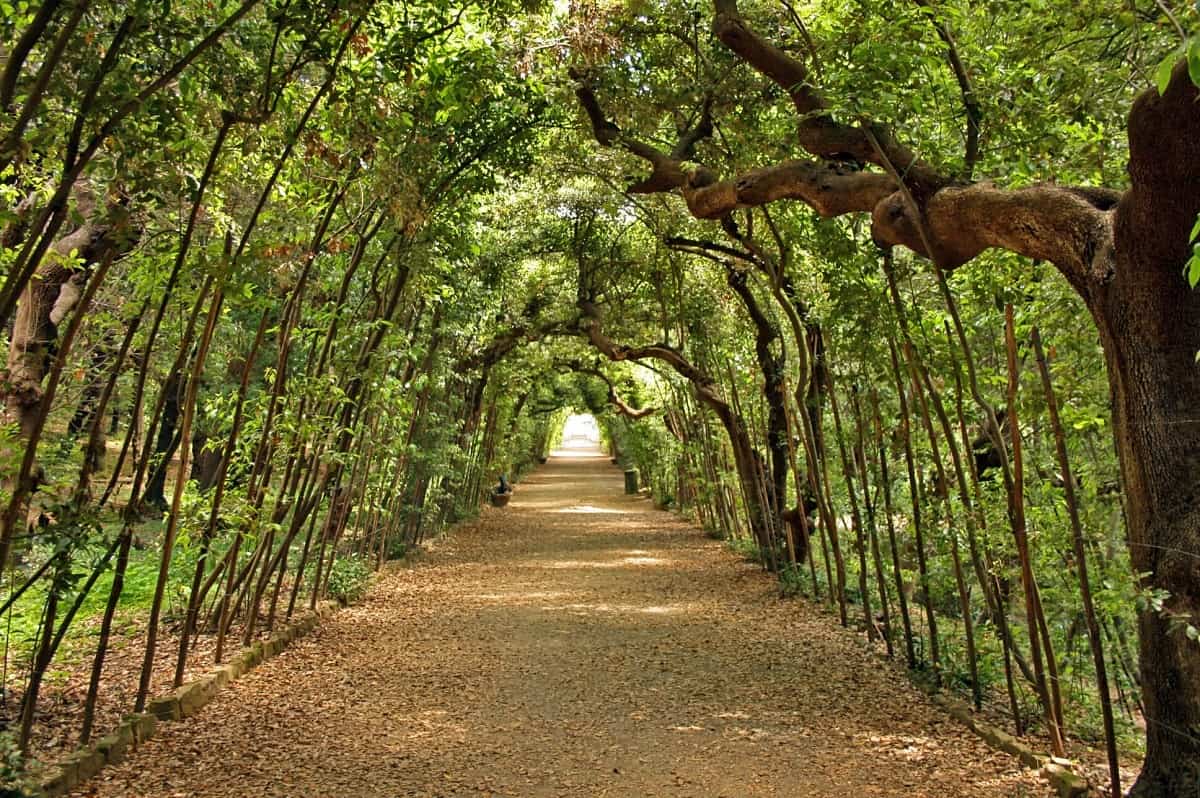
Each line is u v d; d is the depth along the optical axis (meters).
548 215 13.62
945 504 6.25
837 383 9.95
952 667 6.66
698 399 15.05
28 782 3.85
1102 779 4.52
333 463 8.09
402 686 6.53
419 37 5.87
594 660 7.50
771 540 12.48
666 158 7.97
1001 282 5.50
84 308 4.15
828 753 5.08
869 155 5.20
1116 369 3.80
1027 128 5.19
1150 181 3.29
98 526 4.49
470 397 18.67
